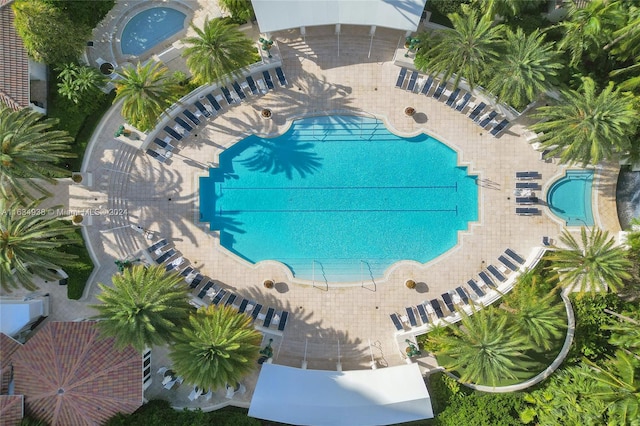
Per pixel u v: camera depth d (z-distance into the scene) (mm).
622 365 26688
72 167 32125
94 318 27594
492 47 28688
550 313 27500
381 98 32562
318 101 32688
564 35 29703
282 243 32844
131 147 32531
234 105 32688
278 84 32562
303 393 30016
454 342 27703
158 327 27719
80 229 32281
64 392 27859
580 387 28578
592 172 31969
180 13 32719
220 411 31609
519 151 32250
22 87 29531
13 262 27625
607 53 30062
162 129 32625
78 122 31719
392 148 32688
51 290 32375
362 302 32625
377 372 30531
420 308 32156
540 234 32188
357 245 32750
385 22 29984
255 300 32688
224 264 32719
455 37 27984
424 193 32656
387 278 32531
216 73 29219
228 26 28562
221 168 32969
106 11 31078
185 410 30391
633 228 31109
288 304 32688
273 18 29922
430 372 31641
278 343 32406
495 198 32344
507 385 30781
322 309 32625
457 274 32406
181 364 26781
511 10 29484
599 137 26969
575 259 27531
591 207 32125
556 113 27688
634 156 29547
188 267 32625
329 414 29703
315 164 32781
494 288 30500
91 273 32281
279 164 32875
